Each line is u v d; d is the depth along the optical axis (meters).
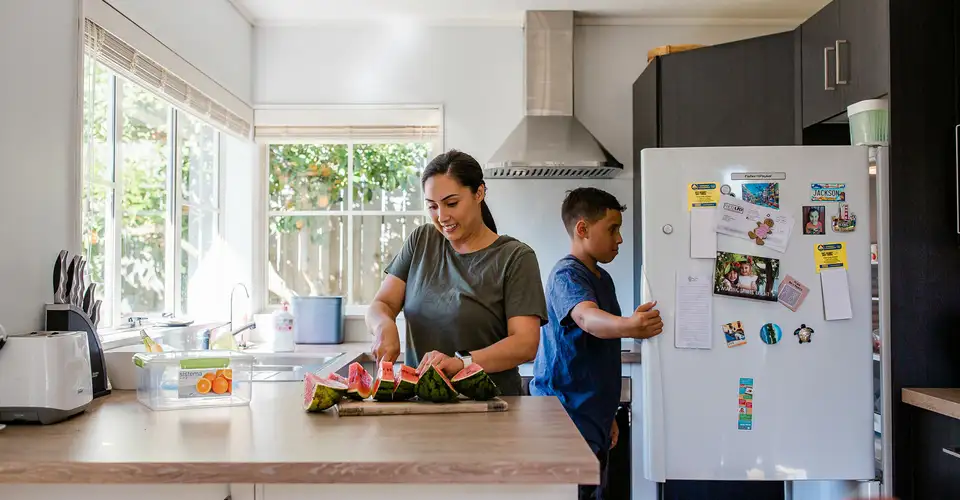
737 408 2.26
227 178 3.84
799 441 2.25
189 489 1.28
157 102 3.09
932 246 2.40
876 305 2.40
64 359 1.50
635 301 3.77
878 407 2.39
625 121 3.83
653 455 2.26
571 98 3.67
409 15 3.72
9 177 1.81
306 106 3.81
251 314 3.79
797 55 3.15
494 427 1.41
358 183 3.96
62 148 2.04
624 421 3.19
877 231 2.39
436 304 1.86
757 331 2.27
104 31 2.27
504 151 3.48
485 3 3.56
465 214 1.79
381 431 1.37
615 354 2.31
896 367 2.38
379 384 1.59
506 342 1.72
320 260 3.95
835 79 2.78
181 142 3.31
